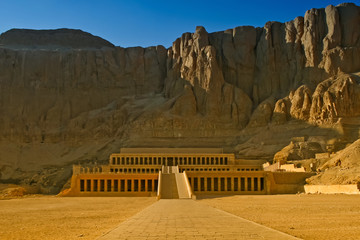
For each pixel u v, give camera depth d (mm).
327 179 83375
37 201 68188
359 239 22078
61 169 146250
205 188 94438
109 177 94062
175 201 64250
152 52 189250
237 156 135875
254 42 172250
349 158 92062
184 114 155875
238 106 157125
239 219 31219
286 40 166375
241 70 168500
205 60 163000
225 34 175000
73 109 173375
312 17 160875
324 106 136625
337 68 149250
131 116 160750
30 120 168750
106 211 44344
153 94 177500
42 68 178125
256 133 148250
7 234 25422
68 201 68125
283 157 119562
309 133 134125
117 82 181125
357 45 153875
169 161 131125
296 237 22203
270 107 152375
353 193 67062
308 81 153500
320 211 38969
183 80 166625
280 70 164500
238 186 94188
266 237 22109
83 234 25000
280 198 66375
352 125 131250
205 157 130125
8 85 173125
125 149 137250
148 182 98438
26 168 154000
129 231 24641
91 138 159625
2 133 163750
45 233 25797
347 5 160000
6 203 61906
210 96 157750
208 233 23594
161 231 24547
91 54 182875
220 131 153000
